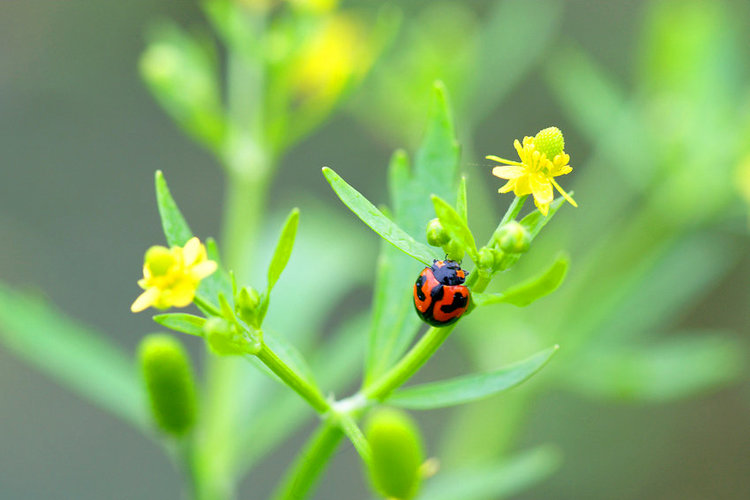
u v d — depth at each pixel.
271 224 0.35
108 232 0.61
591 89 0.38
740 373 0.59
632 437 0.57
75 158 0.64
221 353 0.21
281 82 0.30
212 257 0.22
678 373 0.36
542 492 0.56
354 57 0.30
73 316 0.57
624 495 0.56
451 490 0.27
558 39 0.66
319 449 0.22
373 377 0.22
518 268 0.37
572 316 0.36
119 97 0.67
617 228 0.45
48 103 0.66
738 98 0.37
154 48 0.30
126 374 0.29
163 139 0.66
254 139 0.30
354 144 0.63
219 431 0.28
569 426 0.57
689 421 0.58
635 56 0.65
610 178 0.43
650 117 0.37
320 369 0.30
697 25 0.37
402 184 0.23
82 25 0.69
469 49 0.37
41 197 0.62
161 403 0.24
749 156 0.35
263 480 0.55
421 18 0.59
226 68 0.65
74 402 0.57
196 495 0.25
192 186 0.64
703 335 0.59
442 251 0.22
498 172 0.21
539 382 0.35
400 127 0.37
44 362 0.28
